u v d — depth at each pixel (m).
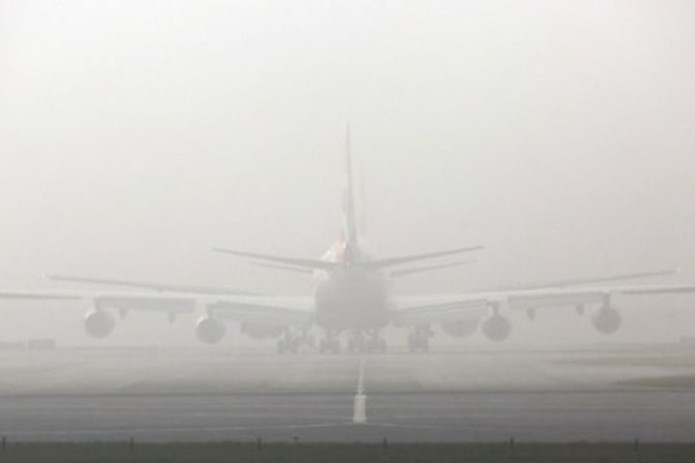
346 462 41.38
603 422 52.47
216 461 41.84
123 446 45.59
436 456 42.38
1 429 52.72
